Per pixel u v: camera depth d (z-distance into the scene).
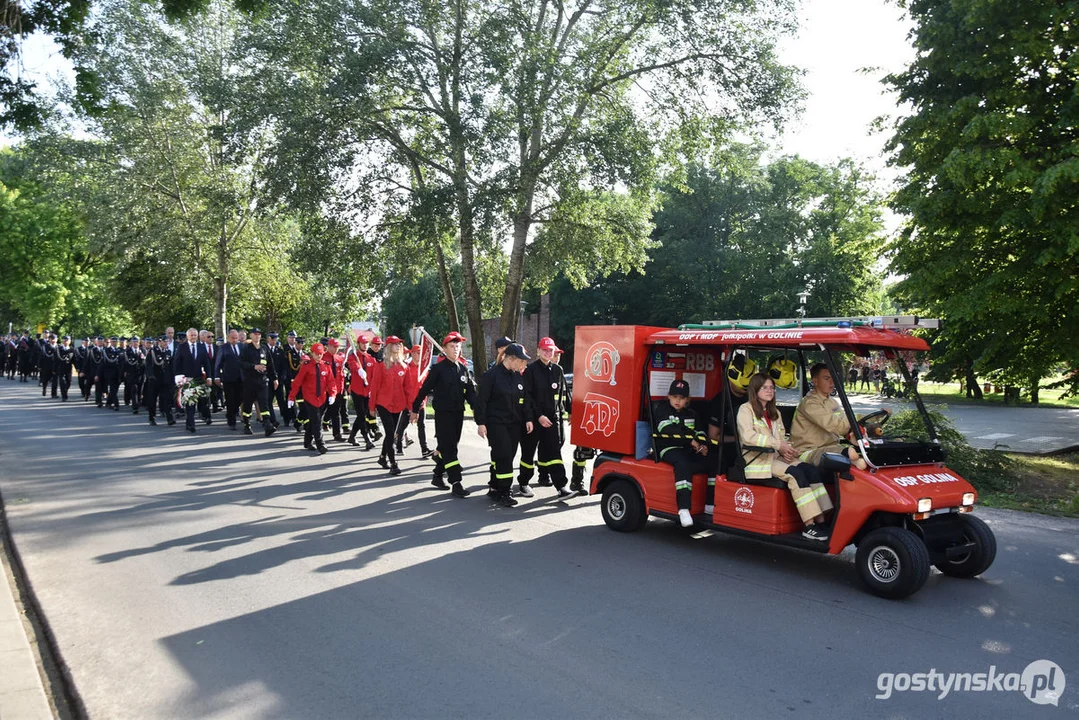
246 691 3.97
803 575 6.14
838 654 4.53
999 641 4.76
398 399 10.74
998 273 11.30
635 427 7.41
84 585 5.67
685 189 23.31
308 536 7.20
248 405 14.77
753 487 6.37
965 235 11.93
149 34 26.77
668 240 48.12
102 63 25.59
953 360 13.58
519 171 19.19
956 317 11.59
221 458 11.84
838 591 5.73
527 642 4.66
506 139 18.91
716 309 45.50
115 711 3.74
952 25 11.48
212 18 27.03
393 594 5.54
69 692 4.00
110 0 25.81
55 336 24.31
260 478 10.19
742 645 4.65
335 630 4.83
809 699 3.94
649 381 7.47
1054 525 8.11
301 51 19.95
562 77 18.88
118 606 5.23
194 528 7.43
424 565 6.28
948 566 6.18
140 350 19.16
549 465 9.23
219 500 8.73
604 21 21.78
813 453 6.22
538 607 5.29
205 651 4.49
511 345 8.87
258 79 20.61
